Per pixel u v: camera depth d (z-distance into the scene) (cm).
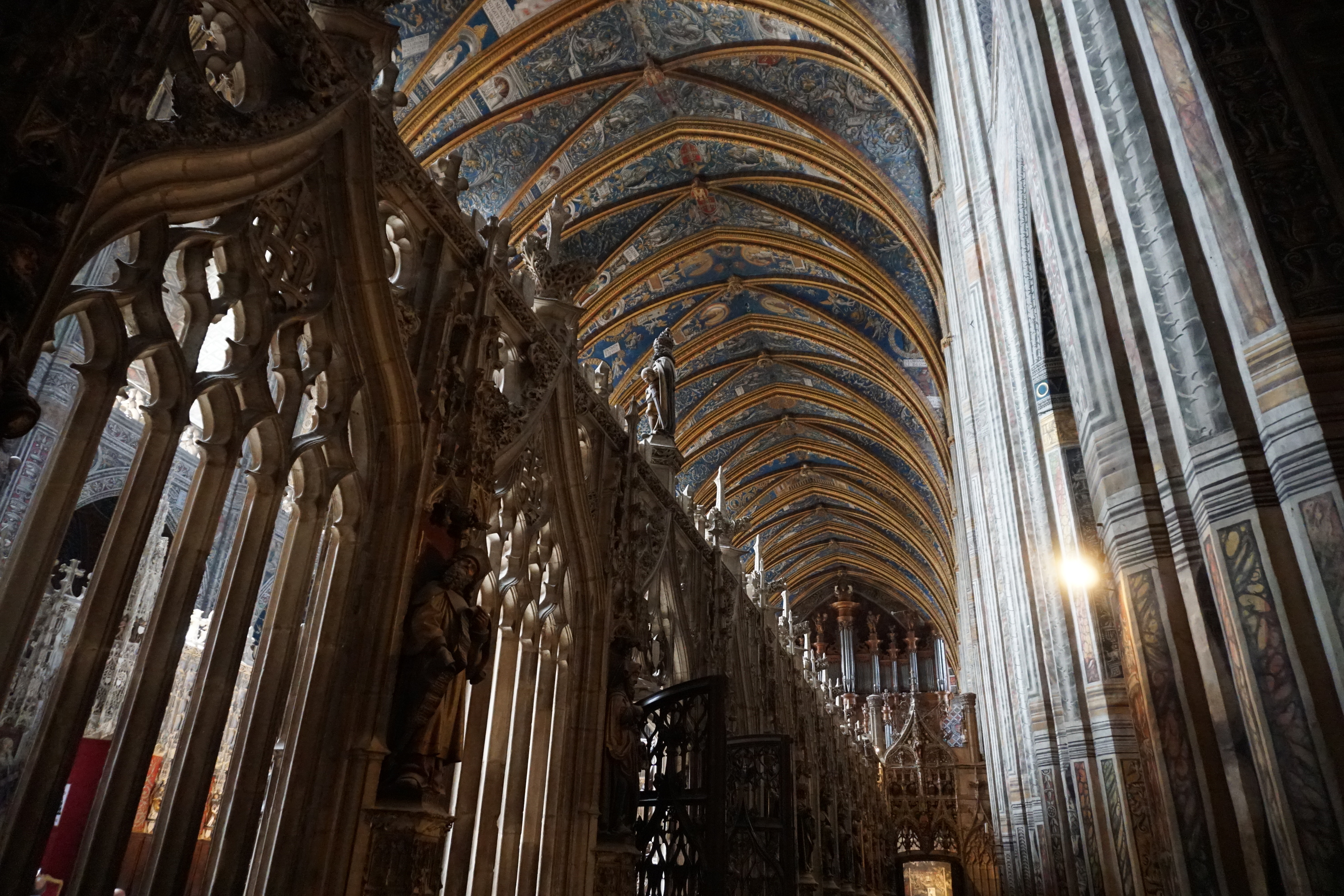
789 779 1155
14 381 326
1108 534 472
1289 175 378
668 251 2622
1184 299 397
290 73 564
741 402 3394
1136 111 438
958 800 3716
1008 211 1010
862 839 2775
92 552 1658
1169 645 422
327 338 598
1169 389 401
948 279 1722
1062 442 888
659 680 1153
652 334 2873
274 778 571
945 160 1628
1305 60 399
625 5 2011
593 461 1015
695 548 1364
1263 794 333
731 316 2998
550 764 861
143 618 1205
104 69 382
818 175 2339
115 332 452
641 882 998
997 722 1603
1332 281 354
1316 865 303
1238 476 357
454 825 706
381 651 590
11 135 334
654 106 2245
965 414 1603
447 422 689
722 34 2044
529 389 849
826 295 2812
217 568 1378
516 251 947
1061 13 536
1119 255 470
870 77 1938
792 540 4528
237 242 521
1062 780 923
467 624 643
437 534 658
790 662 1961
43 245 338
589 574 935
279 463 553
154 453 479
